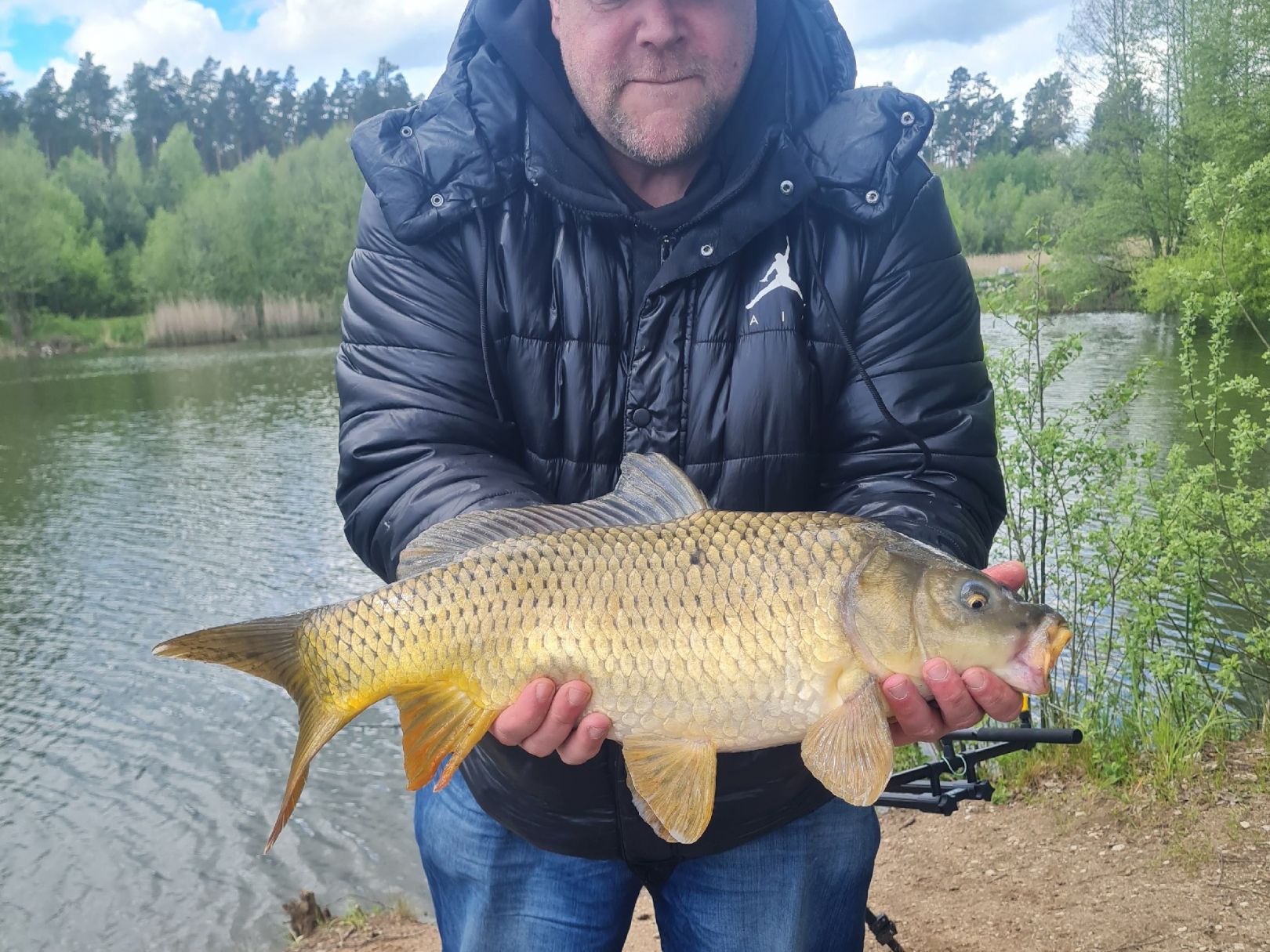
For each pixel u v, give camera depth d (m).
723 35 1.99
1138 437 9.09
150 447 20.92
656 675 1.73
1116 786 4.66
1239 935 3.43
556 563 1.76
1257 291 10.04
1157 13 22.78
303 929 5.59
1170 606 5.84
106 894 6.27
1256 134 20.81
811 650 1.72
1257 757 4.70
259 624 1.84
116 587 12.35
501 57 2.12
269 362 37.84
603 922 2.13
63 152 101.38
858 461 2.12
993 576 1.83
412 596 1.79
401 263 2.14
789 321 2.05
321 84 113.88
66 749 8.41
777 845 2.08
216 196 56.75
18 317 50.50
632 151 2.03
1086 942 3.57
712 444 2.08
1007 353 5.44
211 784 7.78
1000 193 38.44
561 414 2.12
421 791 2.31
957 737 2.59
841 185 2.04
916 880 4.34
